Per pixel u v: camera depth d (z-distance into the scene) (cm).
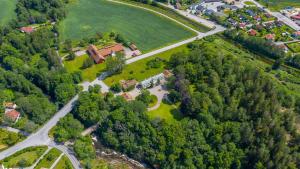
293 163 19600
